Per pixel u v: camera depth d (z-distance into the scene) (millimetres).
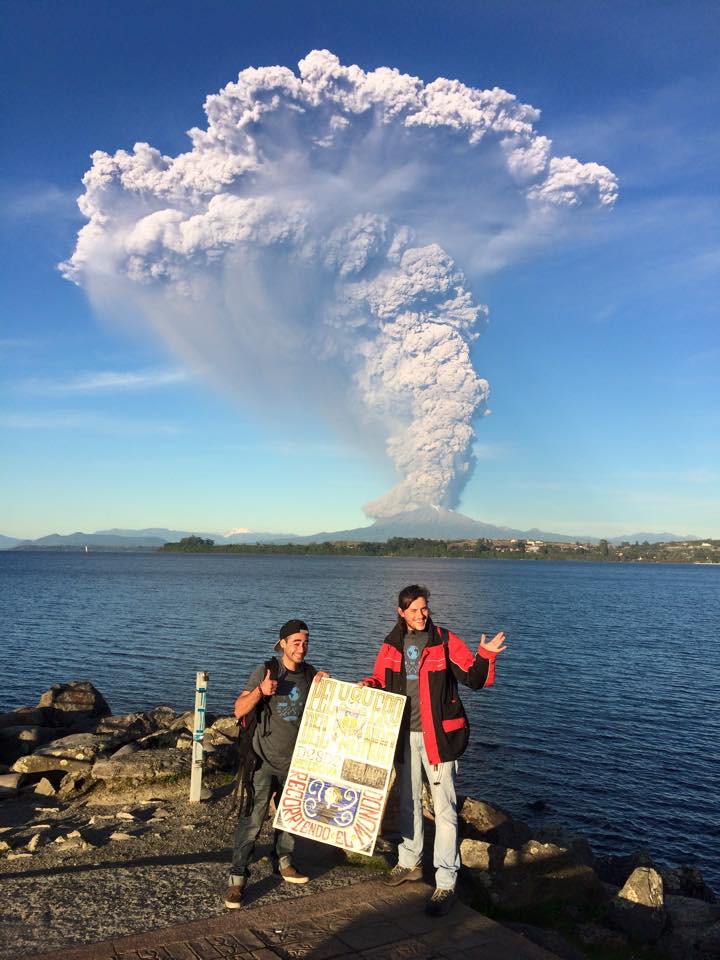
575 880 5879
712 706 26781
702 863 14266
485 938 4430
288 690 5223
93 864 5605
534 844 5941
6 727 12812
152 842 6121
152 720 12133
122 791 7801
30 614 53625
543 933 5242
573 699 27422
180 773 8008
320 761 5148
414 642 5215
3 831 6684
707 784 18516
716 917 6551
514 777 18672
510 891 5574
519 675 32094
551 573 183375
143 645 37656
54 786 8617
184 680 28391
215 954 4035
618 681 31266
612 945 5531
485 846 5770
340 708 5223
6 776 8695
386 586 97938
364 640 41094
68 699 14781
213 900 4805
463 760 19812
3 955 3996
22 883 5098
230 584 99125
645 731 23156
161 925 4418
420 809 5164
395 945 4273
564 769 19312
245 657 33906
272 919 4520
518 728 23094
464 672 5004
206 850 5930
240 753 5117
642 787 18188
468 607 68625
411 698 5145
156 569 158250
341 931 4418
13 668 30594
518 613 63312
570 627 52938
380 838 6148
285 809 5078
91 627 45562
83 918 4512
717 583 147375
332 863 5605
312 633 43969
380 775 5051
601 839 15242
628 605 77688
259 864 5488
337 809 5047
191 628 45562
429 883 5238
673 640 46469
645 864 10109
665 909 6137
